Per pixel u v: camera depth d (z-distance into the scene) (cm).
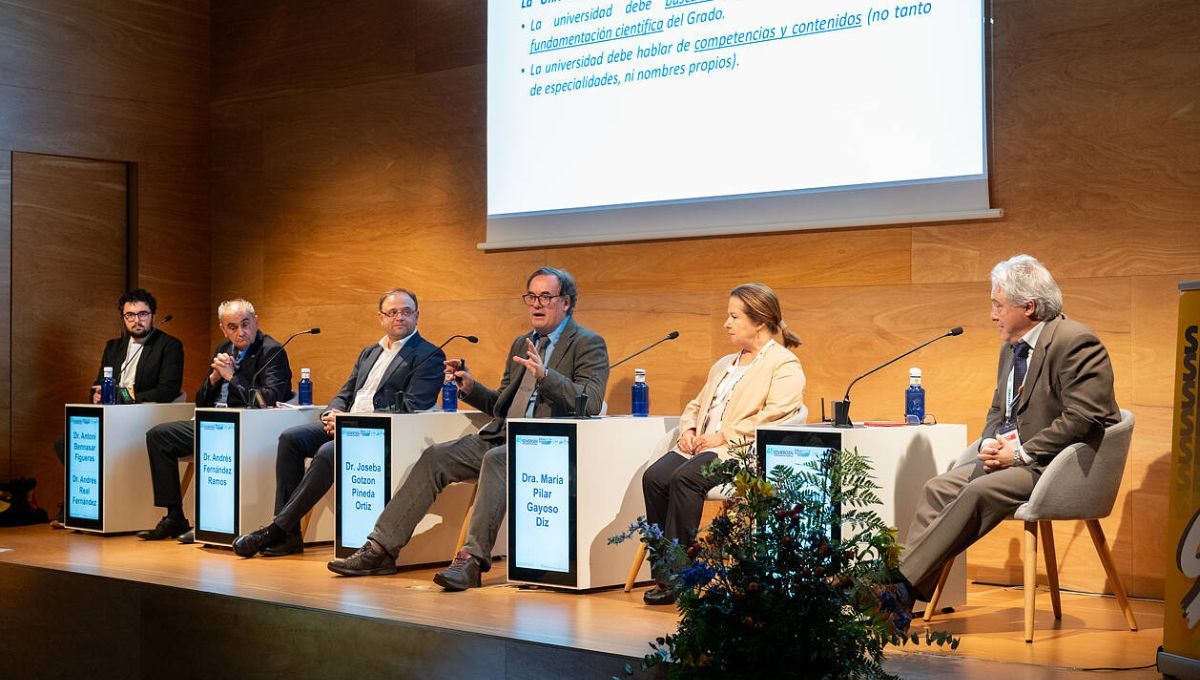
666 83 568
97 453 612
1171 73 445
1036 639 370
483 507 470
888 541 303
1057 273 469
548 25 608
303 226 719
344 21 702
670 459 443
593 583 453
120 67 733
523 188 618
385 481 509
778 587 297
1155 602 441
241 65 750
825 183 521
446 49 659
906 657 343
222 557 539
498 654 370
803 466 399
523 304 625
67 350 721
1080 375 374
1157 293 448
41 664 502
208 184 767
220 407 584
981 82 480
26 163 703
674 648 307
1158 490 447
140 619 468
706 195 555
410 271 671
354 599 435
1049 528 404
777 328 459
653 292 578
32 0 701
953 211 488
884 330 509
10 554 543
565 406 468
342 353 700
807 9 525
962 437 423
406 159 674
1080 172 464
